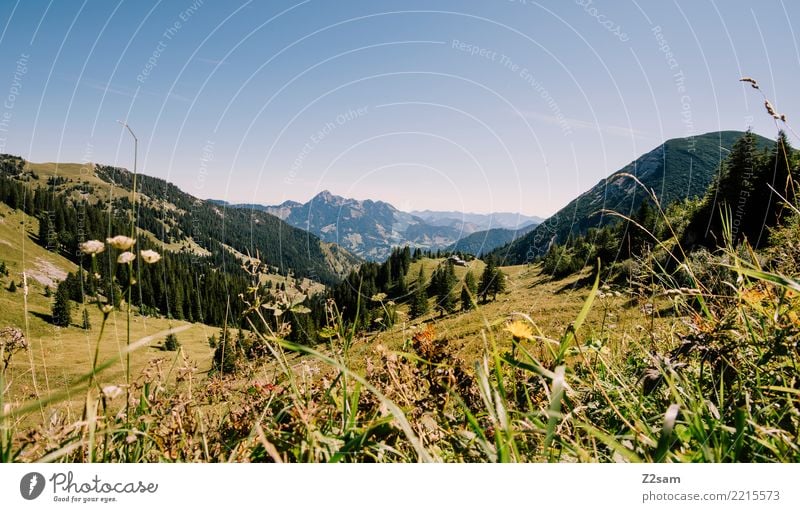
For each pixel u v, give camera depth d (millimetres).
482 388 1552
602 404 2145
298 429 1879
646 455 1648
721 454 1560
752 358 1954
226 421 2102
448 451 1993
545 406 1971
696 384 1819
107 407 1584
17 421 1575
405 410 1926
